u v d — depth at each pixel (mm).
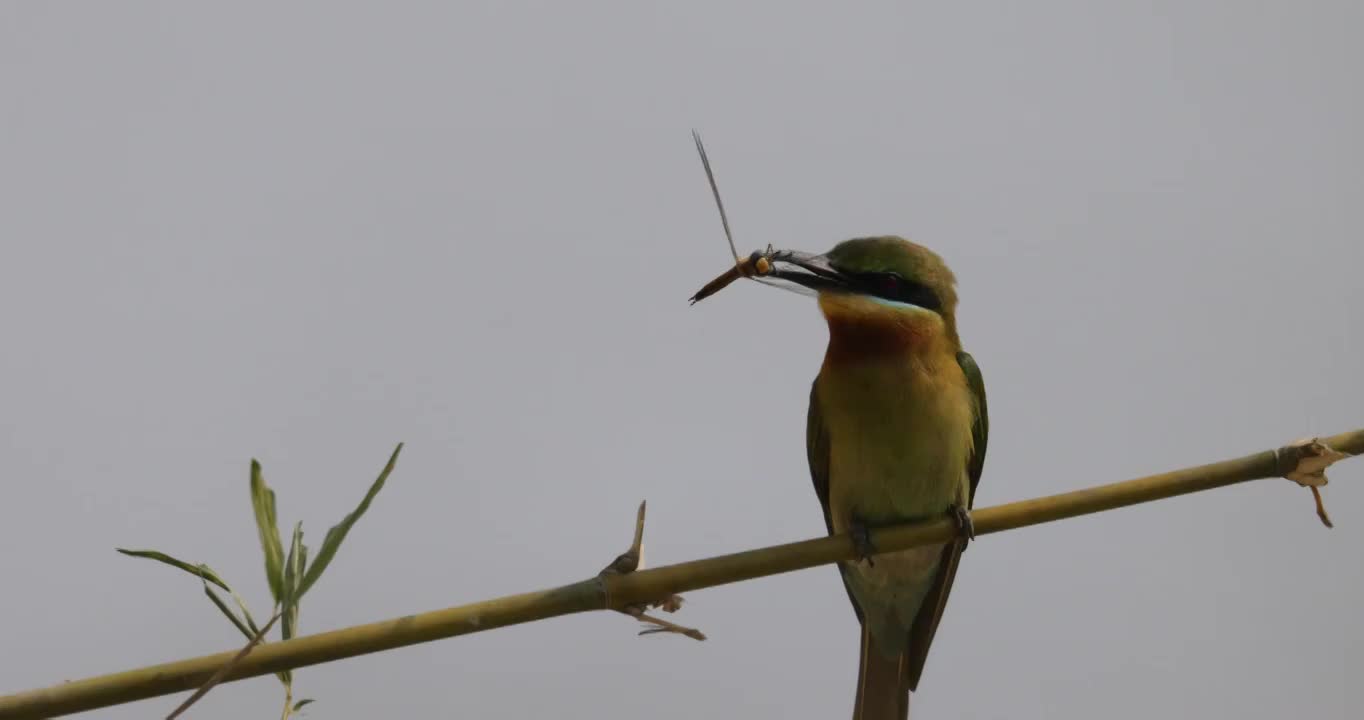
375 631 5430
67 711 5082
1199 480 6688
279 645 5289
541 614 5812
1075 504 6762
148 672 5113
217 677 5059
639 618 5965
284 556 5270
